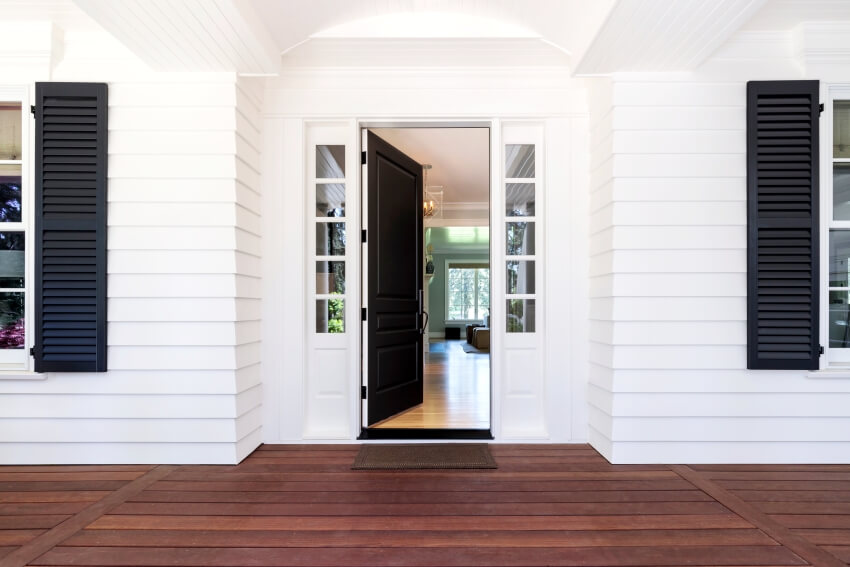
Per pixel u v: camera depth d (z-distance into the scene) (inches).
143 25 89.3
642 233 107.7
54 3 100.5
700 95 108.7
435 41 114.3
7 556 70.1
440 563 68.8
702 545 73.4
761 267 106.7
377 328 136.9
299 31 107.5
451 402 167.2
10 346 109.7
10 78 107.6
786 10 101.7
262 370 122.7
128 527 78.9
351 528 78.7
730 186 108.0
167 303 107.4
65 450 107.7
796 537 75.7
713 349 107.9
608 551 71.8
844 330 111.6
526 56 119.8
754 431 108.0
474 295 537.3
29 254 108.1
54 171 106.6
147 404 107.6
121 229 107.7
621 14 85.7
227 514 83.4
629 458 108.0
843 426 108.3
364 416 132.6
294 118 124.6
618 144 108.1
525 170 128.6
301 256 124.1
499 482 97.4
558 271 124.5
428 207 239.6
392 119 125.1
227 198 107.9
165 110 108.7
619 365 107.3
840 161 111.0
